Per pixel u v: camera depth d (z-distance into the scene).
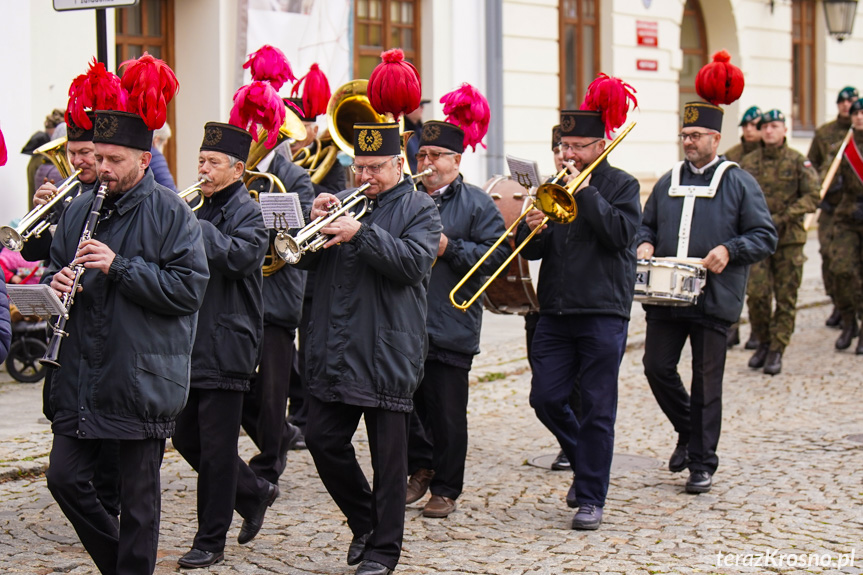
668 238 8.23
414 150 12.28
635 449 9.17
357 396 5.98
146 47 13.62
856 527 7.09
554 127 8.17
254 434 7.45
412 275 5.99
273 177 7.43
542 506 7.61
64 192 6.46
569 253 7.25
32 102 12.01
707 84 8.24
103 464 6.25
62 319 5.16
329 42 14.84
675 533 6.99
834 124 14.49
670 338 8.09
